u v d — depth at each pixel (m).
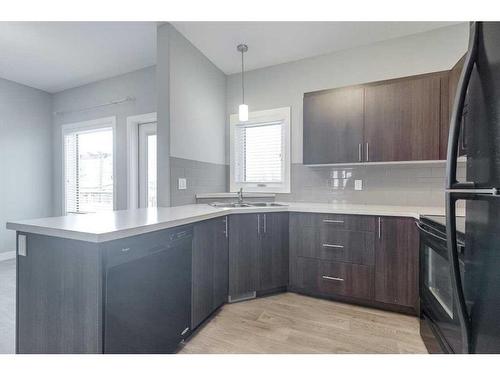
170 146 2.36
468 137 0.80
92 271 1.13
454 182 0.79
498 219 0.61
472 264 0.74
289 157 3.09
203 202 2.80
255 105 3.27
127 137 3.36
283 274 2.46
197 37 2.56
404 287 2.04
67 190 3.96
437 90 2.16
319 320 1.99
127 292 1.23
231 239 2.24
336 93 2.54
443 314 1.29
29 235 1.28
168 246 1.49
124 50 2.82
